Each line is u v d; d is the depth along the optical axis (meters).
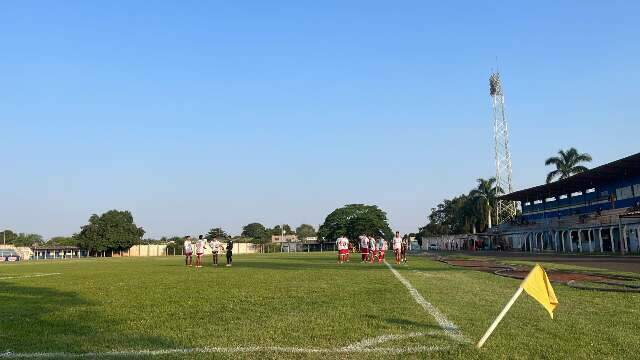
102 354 6.81
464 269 24.70
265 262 39.12
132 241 115.25
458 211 98.62
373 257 39.12
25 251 111.25
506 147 91.75
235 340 7.57
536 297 7.32
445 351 6.69
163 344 7.39
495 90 91.06
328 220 116.38
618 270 22.28
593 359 6.25
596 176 54.53
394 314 9.70
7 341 7.73
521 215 82.19
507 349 6.75
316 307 10.88
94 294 14.74
